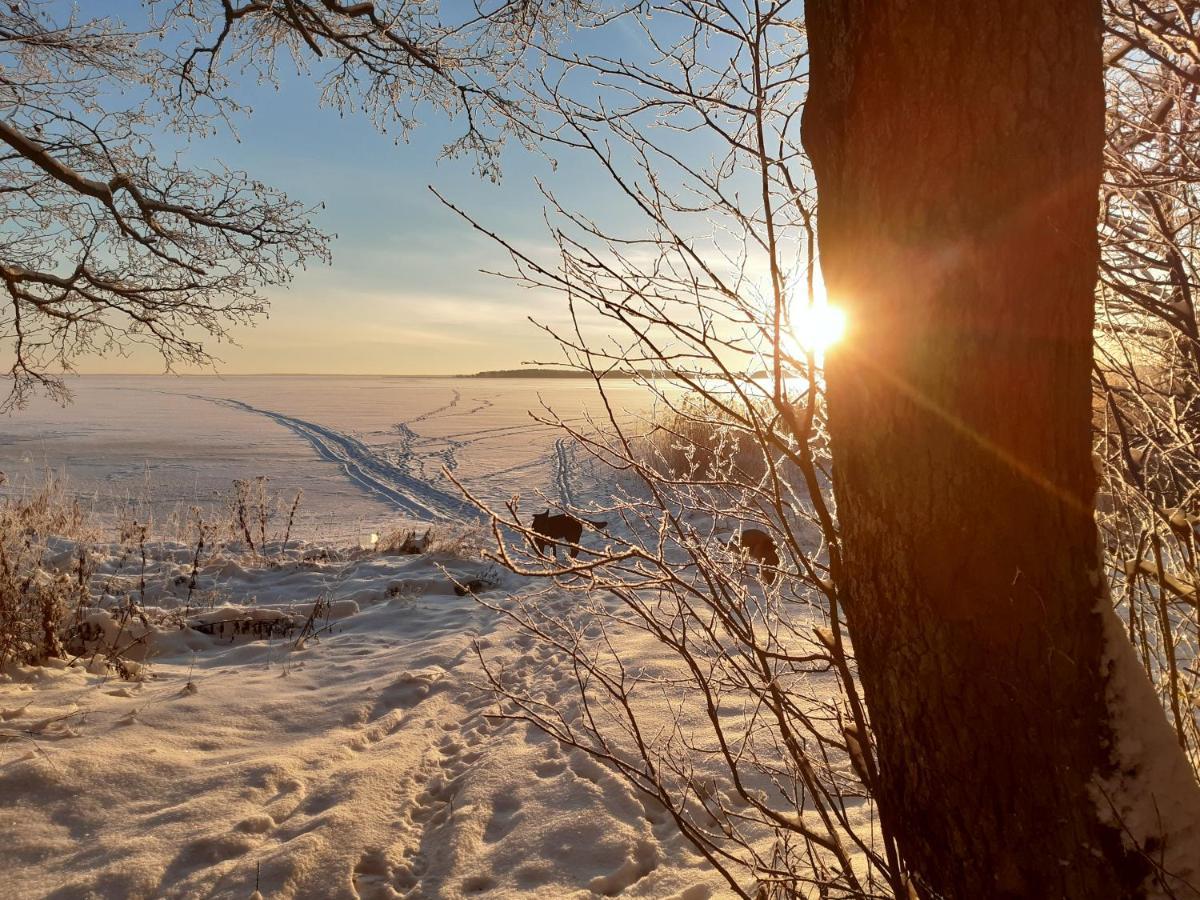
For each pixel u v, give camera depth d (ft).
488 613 23.61
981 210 4.20
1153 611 7.46
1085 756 4.25
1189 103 7.63
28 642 17.52
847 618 5.13
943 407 4.32
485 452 97.60
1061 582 4.31
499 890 9.49
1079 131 4.27
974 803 4.41
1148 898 4.15
